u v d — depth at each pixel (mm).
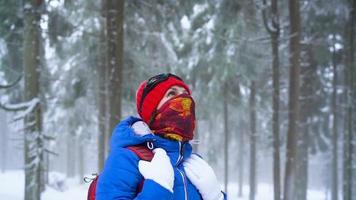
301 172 19266
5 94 16219
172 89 1705
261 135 27141
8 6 10258
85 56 15625
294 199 12031
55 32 10578
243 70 17000
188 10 12195
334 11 14633
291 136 12273
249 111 23344
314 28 16031
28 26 9258
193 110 1695
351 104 13500
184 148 1628
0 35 11266
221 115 25484
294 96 12391
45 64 14117
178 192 1532
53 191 17078
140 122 1685
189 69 19141
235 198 29438
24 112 8953
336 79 20281
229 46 16391
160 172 1463
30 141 9078
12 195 15070
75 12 14711
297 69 12438
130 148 1575
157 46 15430
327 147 24375
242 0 13297
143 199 1432
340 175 33906
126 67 14078
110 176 1533
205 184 1593
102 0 11766
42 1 9414
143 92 1713
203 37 17781
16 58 12812
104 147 15445
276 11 12883
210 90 20203
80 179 31500
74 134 21531
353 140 13578
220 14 14086
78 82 16125
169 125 1617
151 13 12258
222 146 29250
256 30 14648
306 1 15719
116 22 10383
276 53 13102
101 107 16000
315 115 22203
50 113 24406
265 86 20578
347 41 14867
